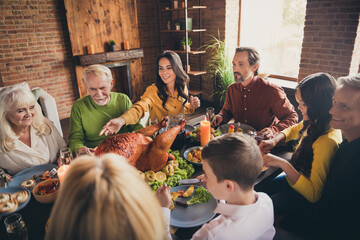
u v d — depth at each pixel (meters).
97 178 0.35
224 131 1.70
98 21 4.25
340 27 2.74
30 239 0.85
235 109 2.14
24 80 3.90
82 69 4.23
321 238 1.14
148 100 1.89
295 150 1.31
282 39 3.97
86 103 1.71
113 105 1.76
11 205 0.95
